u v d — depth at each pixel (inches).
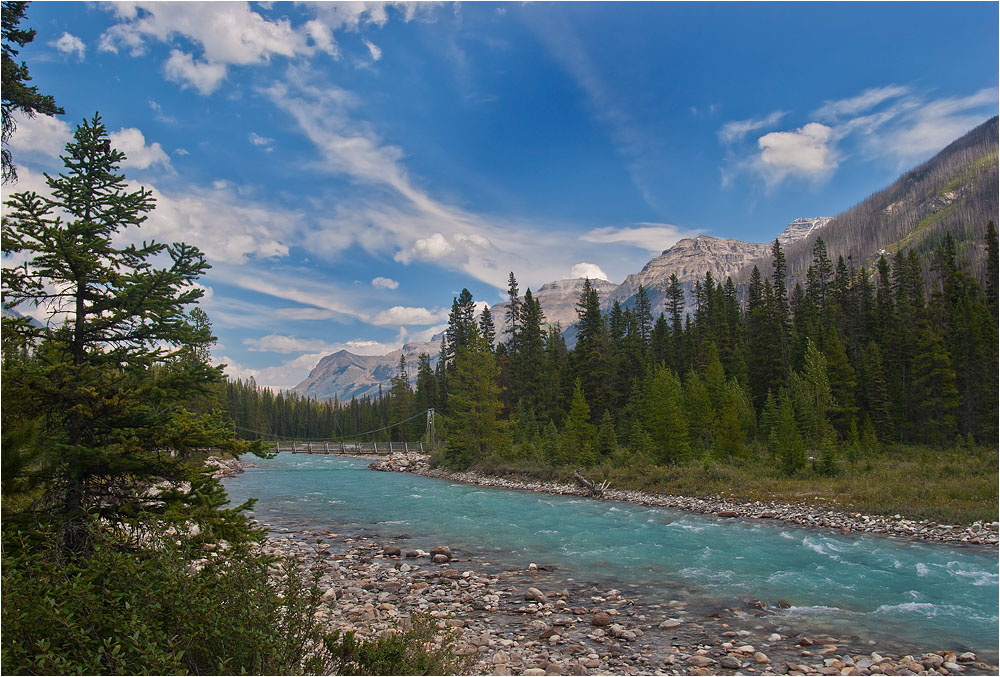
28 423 324.2
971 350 2295.8
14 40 403.5
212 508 352.8
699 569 635.5
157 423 357.4
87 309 362.0
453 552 726.5
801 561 670.5
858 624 457.1
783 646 410.9
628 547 751.1
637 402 2335.1
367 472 2068.2
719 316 3093.0
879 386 2361.0
